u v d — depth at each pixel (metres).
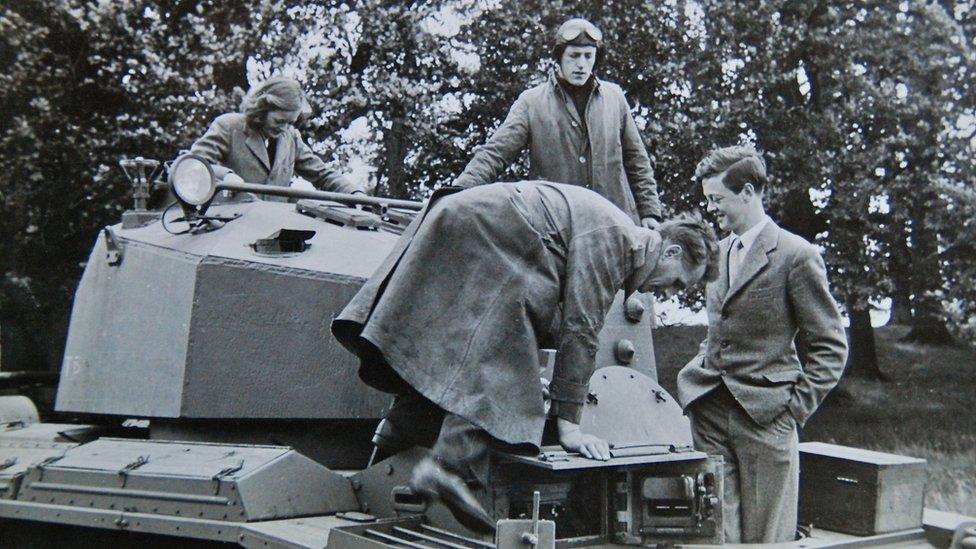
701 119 13.27
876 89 13.08
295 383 4.84
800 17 13.39
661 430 4.23
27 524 4.82
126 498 4.24
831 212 13.05
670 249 3.96
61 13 13.27
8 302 13.73
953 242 13.20
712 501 3.85
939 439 12.04
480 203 3.82
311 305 4.94
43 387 8.19
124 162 5.68
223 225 5.27
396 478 4.12
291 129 6.29
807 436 12.57
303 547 3.58
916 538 4.66
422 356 3.73
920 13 13.10
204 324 4.80
